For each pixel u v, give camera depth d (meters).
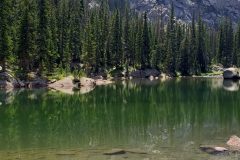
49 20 83.50
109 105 48.56
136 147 24.31
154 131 30.55
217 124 34.09
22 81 73.31
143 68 123.12
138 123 34.75
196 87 80.06
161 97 58.66
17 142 26.12
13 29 75.81
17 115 39.25
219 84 90.62
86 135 28.75
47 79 78.12
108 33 115.19
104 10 125.19
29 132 30.02
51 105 47.41
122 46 117.75
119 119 37.28
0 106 45.56
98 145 25.06
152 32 130.38
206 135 28.61
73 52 103.12
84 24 115.88
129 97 58.38
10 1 73.94
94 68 104.88
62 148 24.17
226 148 23.83
